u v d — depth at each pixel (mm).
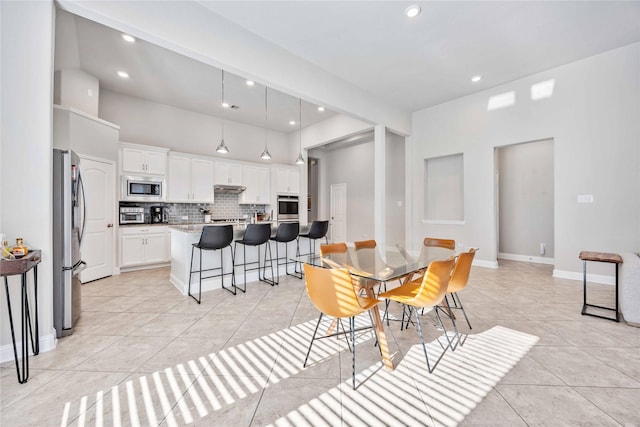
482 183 4695
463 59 3664
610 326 2328
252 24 2900
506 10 2752
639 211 3375
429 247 3000
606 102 3547
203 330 2295
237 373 1691
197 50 2584
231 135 6344
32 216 1864
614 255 2605
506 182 5688
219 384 1586
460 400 1442
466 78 4199
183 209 5453
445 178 5414
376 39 3203
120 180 4422
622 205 3473
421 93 4730
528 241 5402
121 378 1638
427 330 2285
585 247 3727
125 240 4359
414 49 3414
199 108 5578
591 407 1370
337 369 1734
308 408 1396
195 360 1838
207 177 5543
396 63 3736
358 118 4559
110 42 3352
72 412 1359
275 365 1779
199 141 5828
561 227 3904
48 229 1921
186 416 1340
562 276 3920
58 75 3686
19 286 1849
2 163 1771
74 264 2309
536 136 4086
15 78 1799
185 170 5238
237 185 6023
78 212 2406
